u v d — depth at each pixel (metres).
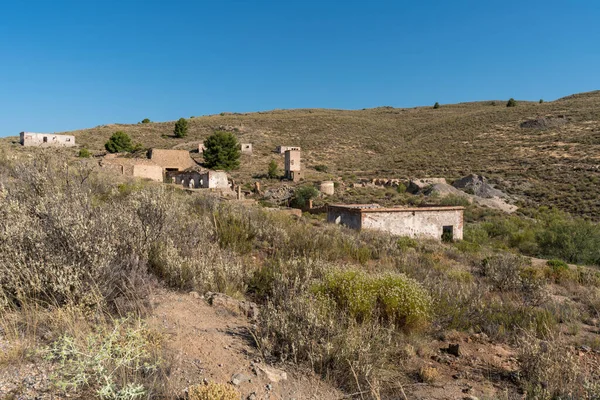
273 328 4.44
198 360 3.69
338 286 5.77
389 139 87.25
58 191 6.86
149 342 3.55
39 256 4.28
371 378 3.85
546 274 11.73
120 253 5.35
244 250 8.75
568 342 6.07
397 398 3.81
